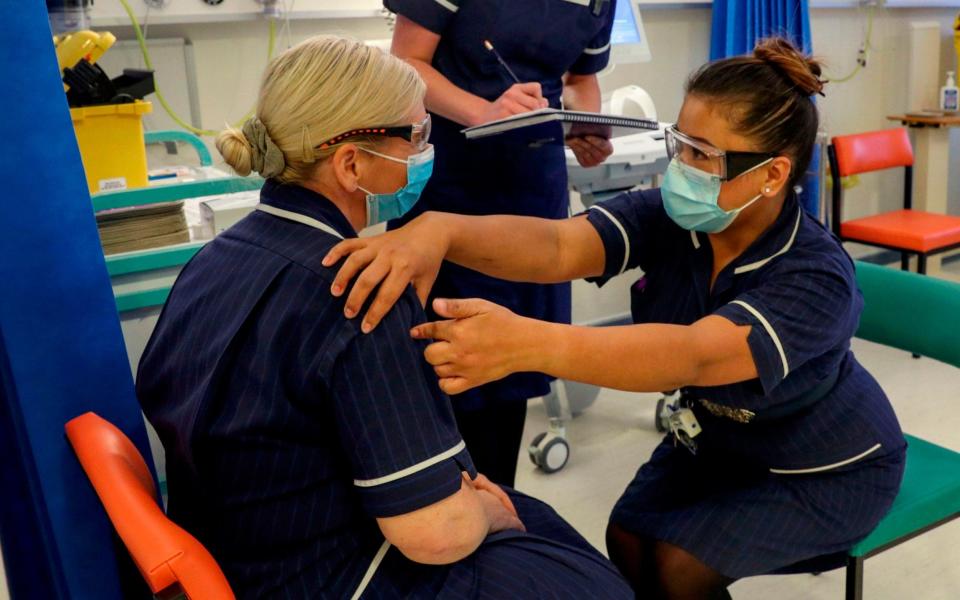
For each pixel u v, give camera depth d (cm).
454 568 114
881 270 184
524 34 187
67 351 115
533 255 146
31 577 122
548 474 274
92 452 103
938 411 307
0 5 107
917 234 357
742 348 124
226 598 92
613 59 291
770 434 148
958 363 172
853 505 147
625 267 156
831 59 423
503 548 120
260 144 109
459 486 105
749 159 129
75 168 115
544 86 197
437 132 192
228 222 189
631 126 172
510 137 184
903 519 156
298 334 103
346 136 110
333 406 102
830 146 375
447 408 109
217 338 105
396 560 112
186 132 226
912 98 449
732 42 352
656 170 251
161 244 176
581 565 122
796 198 142
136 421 123
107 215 170
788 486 148
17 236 109
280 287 105
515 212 199
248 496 105
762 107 128
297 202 112
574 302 379
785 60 130
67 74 171
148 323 176
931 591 213
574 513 251
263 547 107
